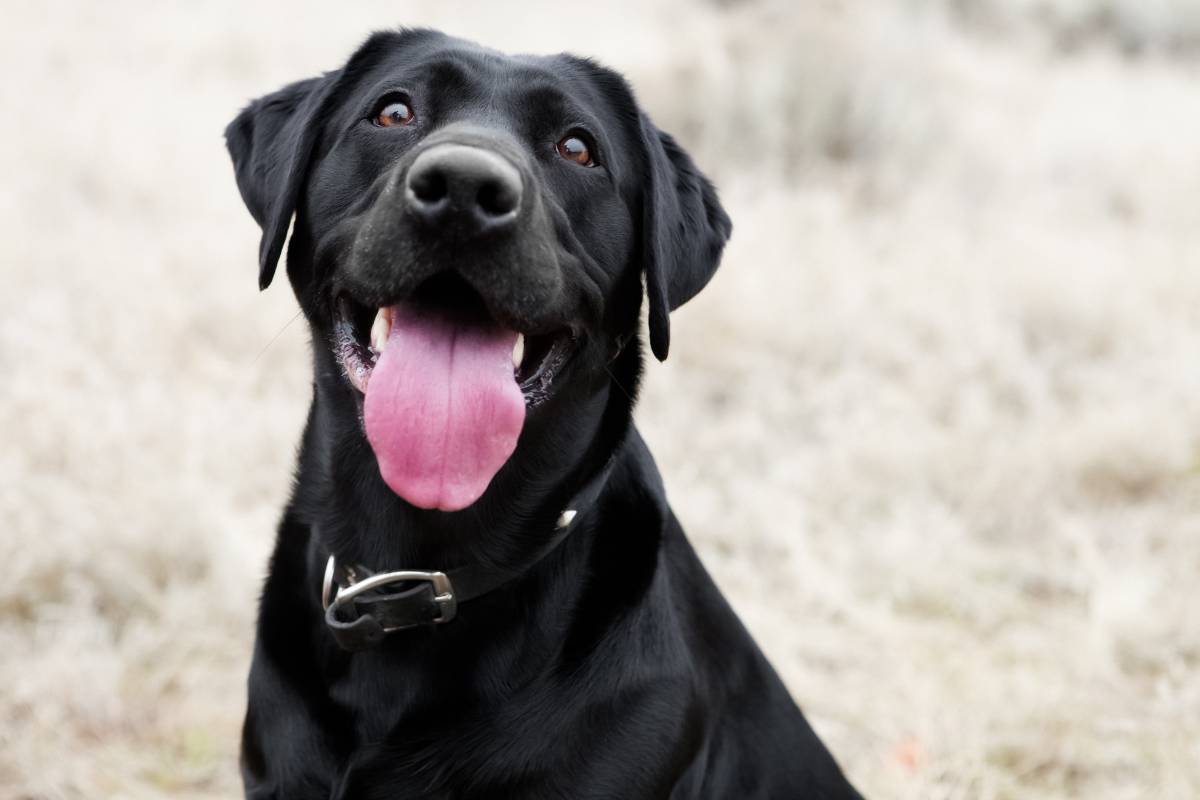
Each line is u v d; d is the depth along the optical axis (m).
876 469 4.75
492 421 2.13
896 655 3.75
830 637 3.85
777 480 4.64
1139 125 10.55
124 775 3.14
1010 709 3.48
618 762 2.26
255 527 4.08
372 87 2.41
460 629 2.28
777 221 7.05
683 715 2.35
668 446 4.80
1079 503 4.64
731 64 9.02
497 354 2.18
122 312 5.47
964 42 13.76
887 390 5.34
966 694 3.57
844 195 8.02
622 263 2.47
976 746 3.24
